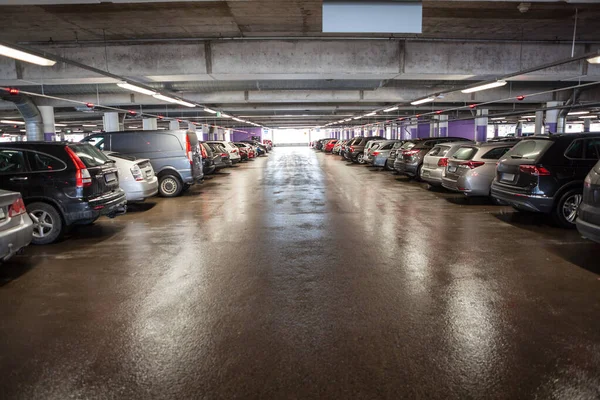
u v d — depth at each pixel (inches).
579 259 216.1
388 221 321.4
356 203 414.9
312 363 119.6
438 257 222.4
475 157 390.3
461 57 481.1
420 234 276.8
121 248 247.8
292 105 1144.8
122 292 175.8
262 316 151.0
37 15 374.0
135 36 448.1
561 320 144.9
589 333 135.3
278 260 219.6
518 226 299.1
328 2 230.1
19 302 166.1
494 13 382.0
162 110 1138.7
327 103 1147.9
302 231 288.7
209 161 634.2
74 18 383.9
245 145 1283.2
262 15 381.1
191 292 175.2
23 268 209.9
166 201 442.9
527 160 291.6
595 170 207.8
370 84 673.0
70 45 468.8
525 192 288.5
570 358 120.6
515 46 483.8
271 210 378.6
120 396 105.0
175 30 427.2
